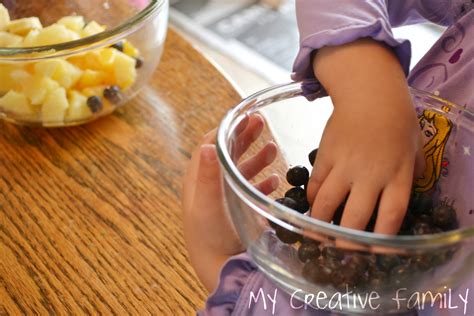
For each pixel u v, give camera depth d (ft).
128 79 2.41
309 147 1.70
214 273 1.74
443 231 1.46
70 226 2.03
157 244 1.98
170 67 2.69
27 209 2.10
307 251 1.34
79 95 2.37
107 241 1.98
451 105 1.62
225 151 1.41
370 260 1.29
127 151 2.31
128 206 2.10
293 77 1.77
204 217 1.70
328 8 1.74
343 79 1.59
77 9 2.64
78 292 1.84
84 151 2.32
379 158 1.47
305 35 1.74
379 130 1.49
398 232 1.43
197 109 2.48
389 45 1.65
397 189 1.45
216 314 1.66
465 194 1.58
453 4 2.12
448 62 2.06
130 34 2.38
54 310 1.80
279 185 1.62
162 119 2.44
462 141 1.61
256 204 1.32
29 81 2.32
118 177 2.21
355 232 1.22
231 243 1.74
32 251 1.96
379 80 1.56
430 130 1.65
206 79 2.63
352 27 1.64
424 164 1.58
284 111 1.65
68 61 2.38
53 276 1.88
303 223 1.25
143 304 1.81
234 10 5.00
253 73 4.45
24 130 2.42
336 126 1.53
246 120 1.57
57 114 2.34
